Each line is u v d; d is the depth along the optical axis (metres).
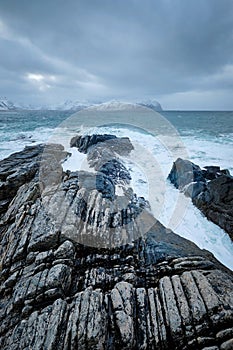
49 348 3.36
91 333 3.47
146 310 3.93
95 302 3.93
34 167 9.10
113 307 3.92
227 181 8.13
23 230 5.64
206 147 17.48
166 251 5.38
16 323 3.95
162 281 4.42
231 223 7.19
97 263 5.01
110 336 3.59
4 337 3.77
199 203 8.50
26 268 4.78
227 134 23.69
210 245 6.72
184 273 4.50
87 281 4.63
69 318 3.72
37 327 3.64
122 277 4.70
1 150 15.56
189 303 3.86
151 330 3.64
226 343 3.34
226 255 6.36
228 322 3.55
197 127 29.11
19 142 18.12
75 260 5.01
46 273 4.48
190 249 5.88
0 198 8.17
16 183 8.48
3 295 4.60
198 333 3.49
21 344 3.48
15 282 4.66
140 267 4.98
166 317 3.75
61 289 4.31
